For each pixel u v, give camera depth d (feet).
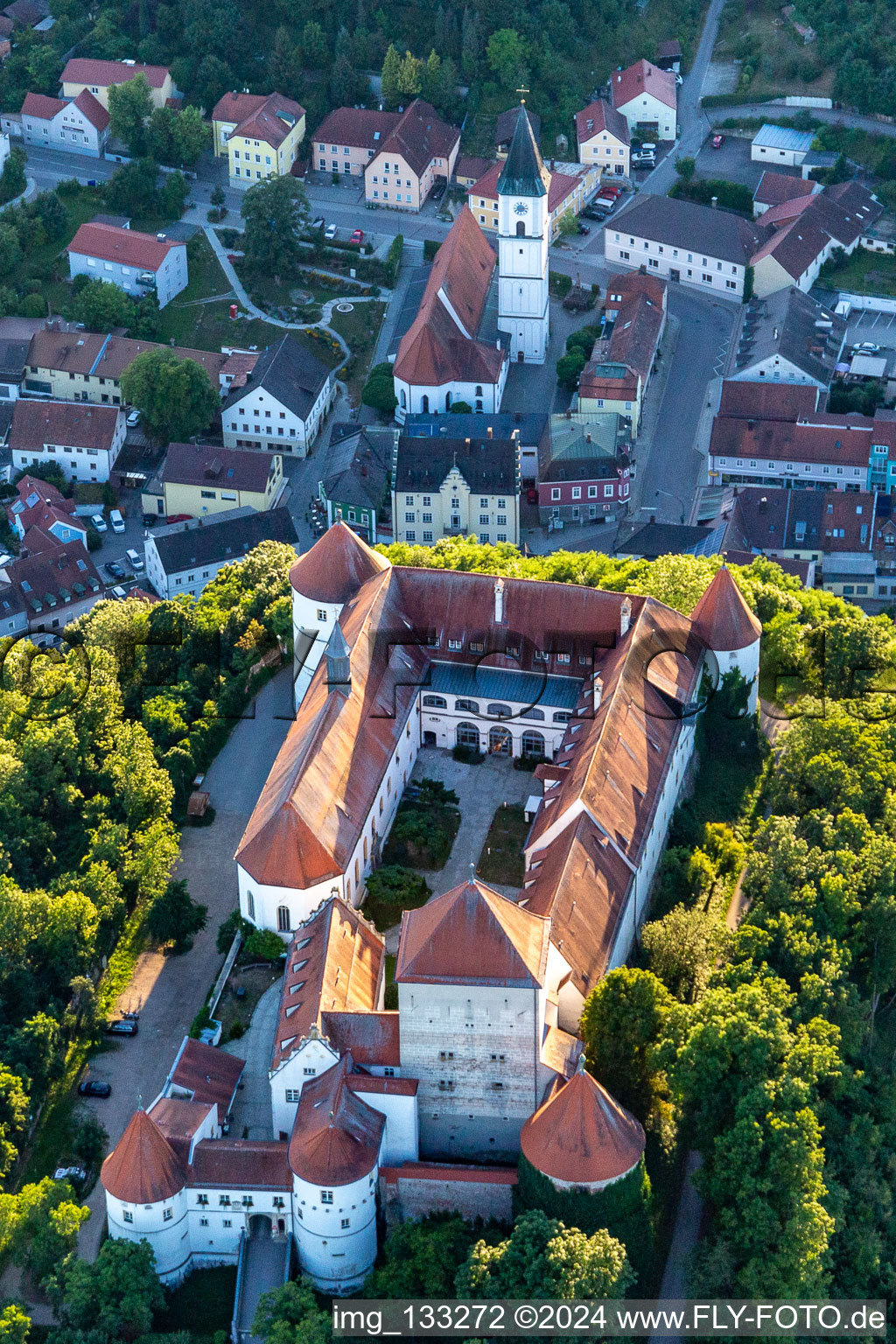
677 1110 495.41
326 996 500.33
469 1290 456.86
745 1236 470.80
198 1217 487.61
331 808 558.56
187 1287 490.08
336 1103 477.77
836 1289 490.90
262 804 571.69
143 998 566.77
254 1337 474.90
